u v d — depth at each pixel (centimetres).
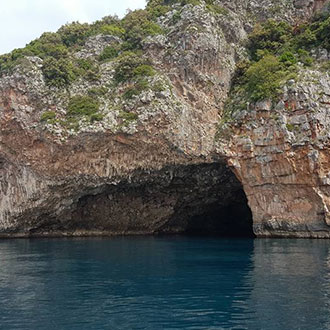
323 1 5350
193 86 4525
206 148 4328
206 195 4916
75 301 1722
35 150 4306
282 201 4044
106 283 2059
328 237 3838
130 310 1585
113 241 4197
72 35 5644
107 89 4472
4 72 4469
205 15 4753
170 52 4597
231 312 1541
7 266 2611
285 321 1425
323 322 1405
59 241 4247
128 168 4288
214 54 4616
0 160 4638
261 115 4159
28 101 4331
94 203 4859
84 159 4238
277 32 4981
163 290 1892
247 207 5294
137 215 5031
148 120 4119
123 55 4825
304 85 4031
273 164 4047
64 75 4478
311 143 3881
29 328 1402
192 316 1504
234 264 2573
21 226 4725
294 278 2077
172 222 5306
